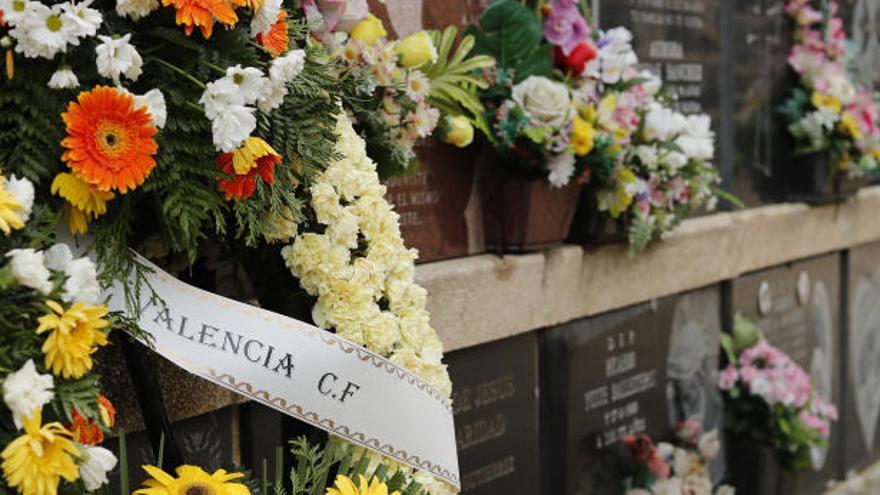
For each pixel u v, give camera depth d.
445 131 3.36
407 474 2.46
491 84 3.52
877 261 6.68
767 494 5.16
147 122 1.97
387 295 2.53
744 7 5.31
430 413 2.44
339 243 2.38
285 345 2.25
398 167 2.94
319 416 2.26
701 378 4.98
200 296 2.21
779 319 5.64
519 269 3.75
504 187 3.66
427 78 2.98
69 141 1.91
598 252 4.17
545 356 4.04
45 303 1.81
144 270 2.15
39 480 1.72
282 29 2.22
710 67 5.03
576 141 3.60
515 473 3.89
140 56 2.05
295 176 2.30
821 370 6.06
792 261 5.75
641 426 4.56
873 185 6.64
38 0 1.96
